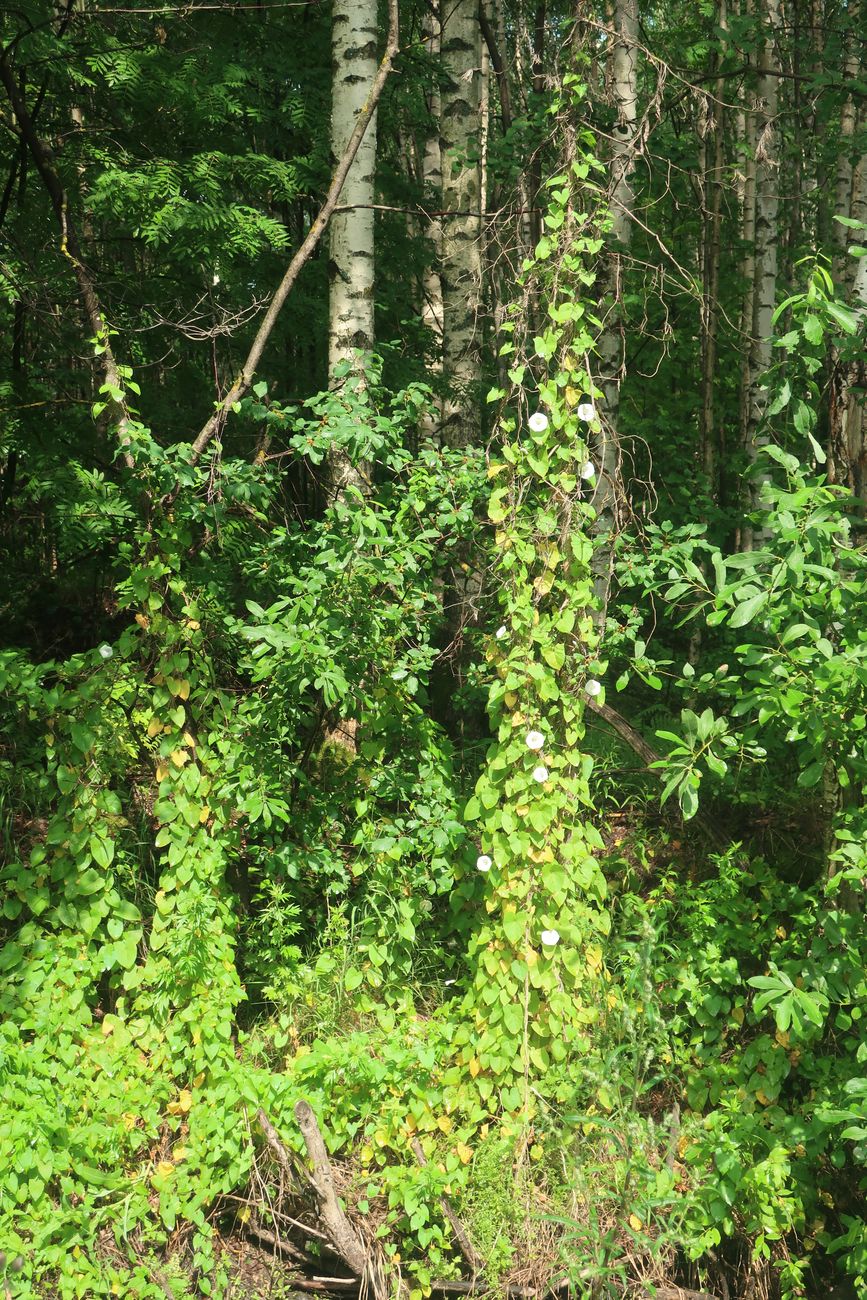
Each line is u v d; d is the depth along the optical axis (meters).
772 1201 3.25
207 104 6.57
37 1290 3.05
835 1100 3.31
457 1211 3.35
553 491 3.45
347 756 4.63
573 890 3.51
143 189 6.10
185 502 3.84
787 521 2.76
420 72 7.96
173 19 6.23
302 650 3.58
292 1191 3.41
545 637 3.40
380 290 7.92
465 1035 3.59
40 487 6.03
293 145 7.94
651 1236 3.25
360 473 4.34
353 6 5.10
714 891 3.94
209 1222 3.40
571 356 3.46
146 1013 3.71
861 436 4.58
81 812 3.60
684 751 3.01
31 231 6.30
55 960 3.54
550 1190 3.39
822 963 3.19
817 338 2.93
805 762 2.94
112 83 6.29
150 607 3.71
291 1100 3.41
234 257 6.65
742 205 9.54
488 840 3.57
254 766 3.83
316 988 3.92
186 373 7.10
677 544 4.03
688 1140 3.56
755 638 5.46
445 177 8.41
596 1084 3.30
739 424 9.16
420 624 4.18
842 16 6.96
